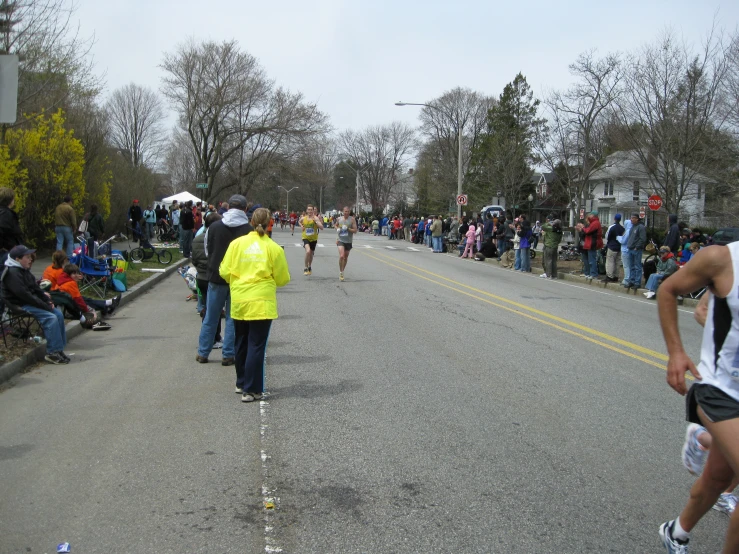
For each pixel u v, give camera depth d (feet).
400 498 14.34
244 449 17.10
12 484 14.89
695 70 67.72
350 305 42.37
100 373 25.07
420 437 18.08
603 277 63.87
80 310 32.76
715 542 12.70
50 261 59.47
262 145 141.59
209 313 26.32
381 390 22.63
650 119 70.49
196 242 29.48
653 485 15.28
